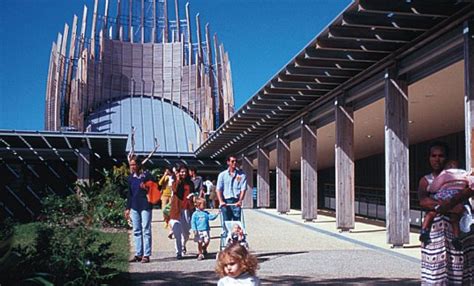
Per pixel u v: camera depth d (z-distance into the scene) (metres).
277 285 7.12
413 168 27.03
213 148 34.19
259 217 20.58
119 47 64.88
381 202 20.16
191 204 10.16
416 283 7.21
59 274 6.17
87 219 10.07
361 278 7.63
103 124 58.72
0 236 6.36
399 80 11.84
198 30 64.88
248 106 18.98
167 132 59.25
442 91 13.88
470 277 4.73
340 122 15.19
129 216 9.69
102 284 6.55
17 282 5.38
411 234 14.03
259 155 27.25
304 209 18.42
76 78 59.03
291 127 21.66
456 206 4.74
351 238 12.90
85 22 62.41
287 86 15.27
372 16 10.05
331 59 12.20
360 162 35.34
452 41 9.85
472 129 8.86
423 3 9.38
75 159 27.88
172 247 11.62
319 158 34.44
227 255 3.90
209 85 59.03
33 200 27.50
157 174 22.33
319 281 7.40
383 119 18.81
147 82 65.19
